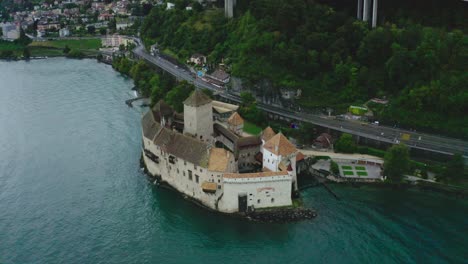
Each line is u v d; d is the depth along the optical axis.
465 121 195.38
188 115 179.50
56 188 174.00
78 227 150.62
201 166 154.12
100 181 177.88
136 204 162.38
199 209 158.12
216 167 152.50
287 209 152.75
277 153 159.12
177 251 138.75
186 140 164.12
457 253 134.75
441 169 169.75
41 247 141.25
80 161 194.12
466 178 169.25
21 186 176.12
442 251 135.75
